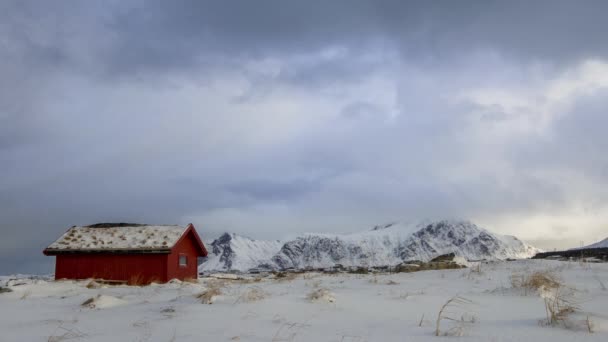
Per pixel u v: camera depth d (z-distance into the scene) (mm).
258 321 8438
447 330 7176
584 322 7043
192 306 10406
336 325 7945
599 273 17203
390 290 15023
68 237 30406
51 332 8078
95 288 20484
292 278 26516
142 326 8219
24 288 17656
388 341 6469
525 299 11266
